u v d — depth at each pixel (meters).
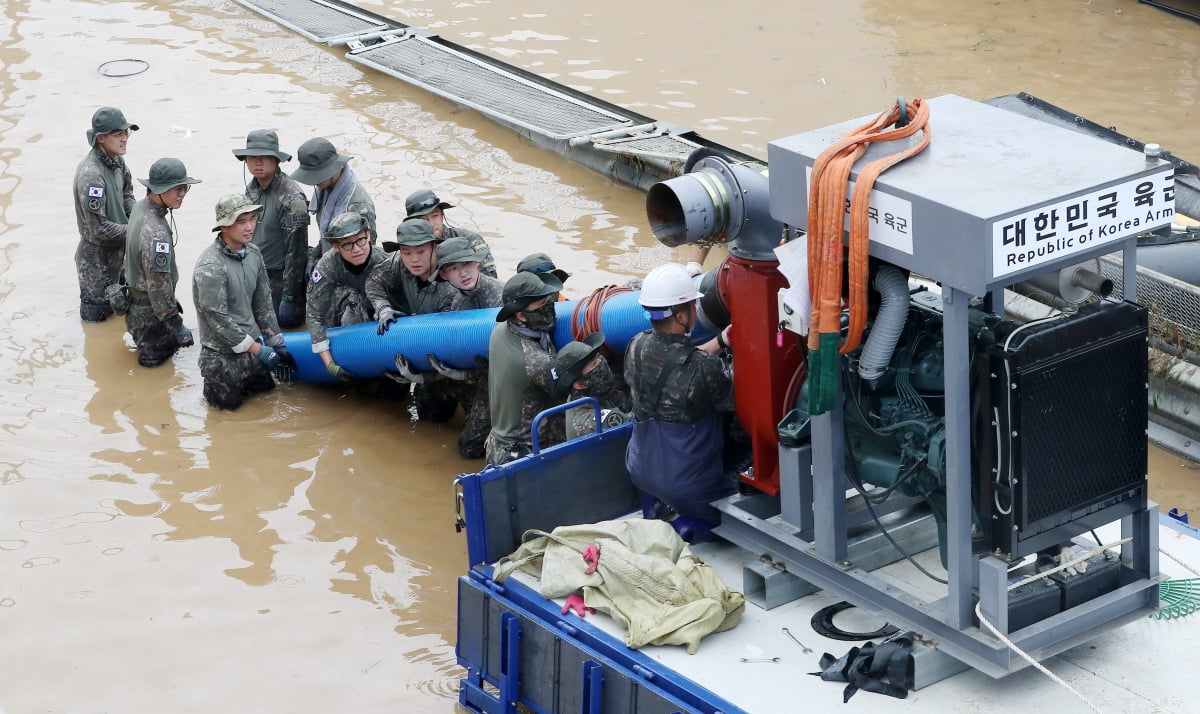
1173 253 9.05
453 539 8.04
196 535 8.13
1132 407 5.43
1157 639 5.75
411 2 18.22
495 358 7.82
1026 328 5.14
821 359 5.44
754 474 6.41
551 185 12.74
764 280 6.03
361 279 9.27
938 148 5.51
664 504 6.92
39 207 12.58
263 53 16.45
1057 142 5.46
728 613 5.98
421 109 14.64
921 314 5.68
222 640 7.22
